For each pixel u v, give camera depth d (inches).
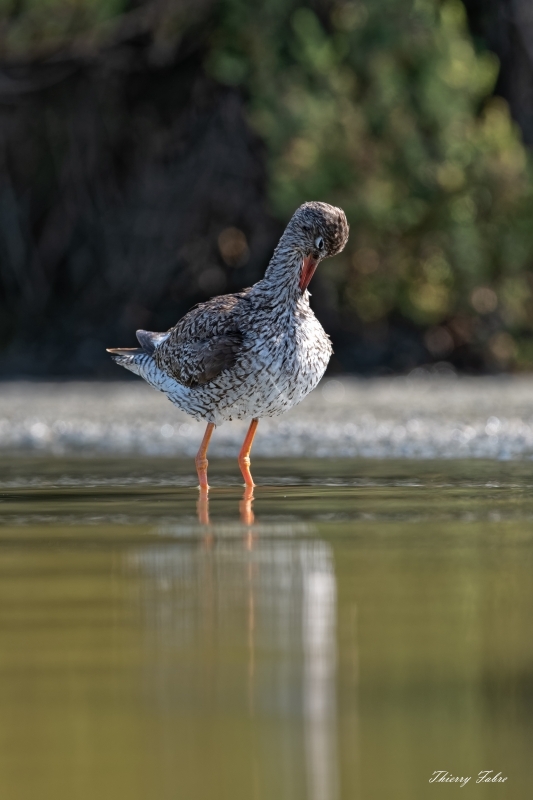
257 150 1137.4
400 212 1042.1
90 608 221.6
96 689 175.3
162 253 1150.3
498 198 1066.1
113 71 1143.6
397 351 1115.9
